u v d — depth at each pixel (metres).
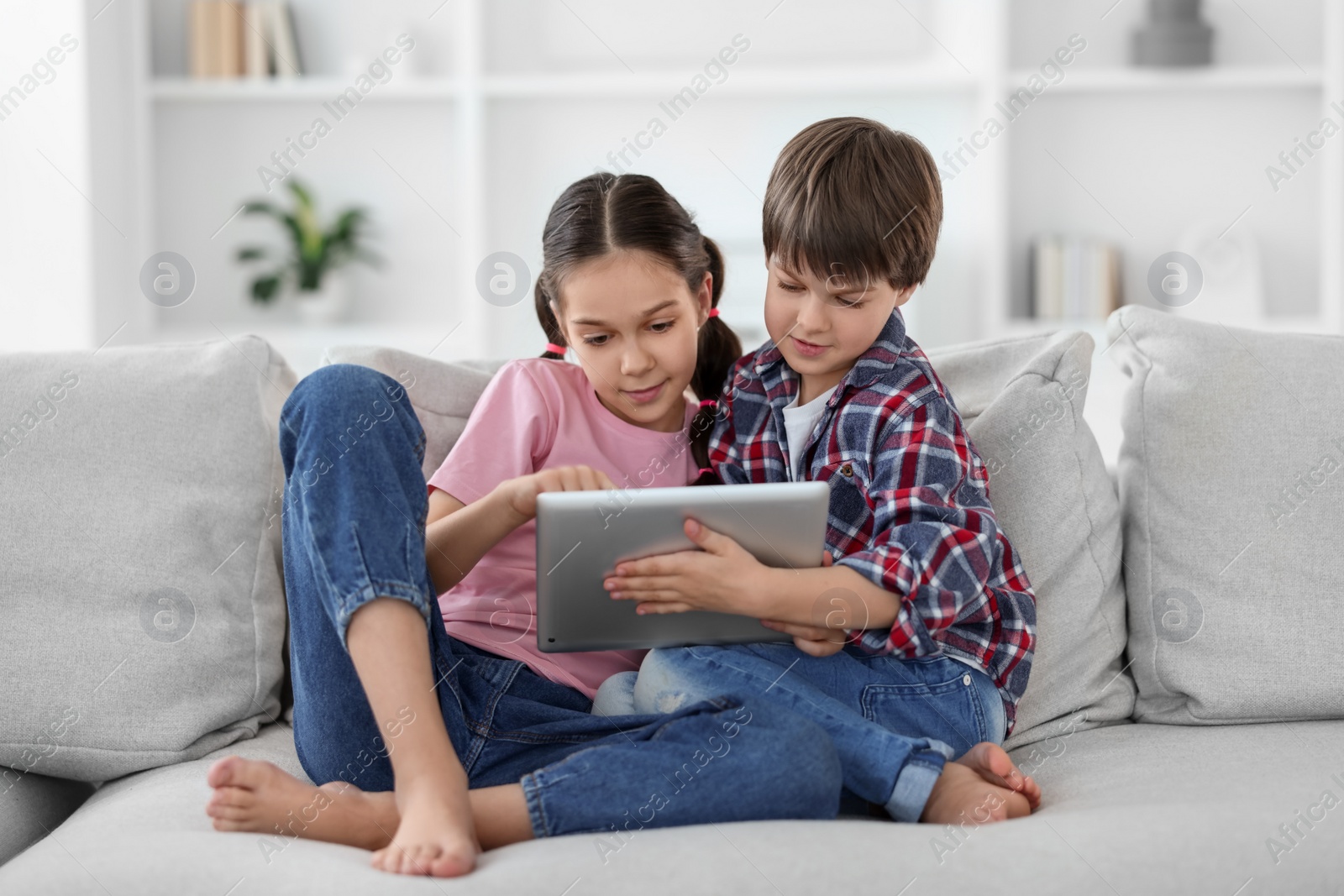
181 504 1.20
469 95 3.16
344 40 3.29
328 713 0.98
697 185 3.28
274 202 3.31
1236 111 3.20
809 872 0.81
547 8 3.29
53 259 2.88
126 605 1.15
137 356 1.29
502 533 1.09
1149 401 1.32
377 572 0.92
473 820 0.89
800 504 1.02
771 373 1.29
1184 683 1.22
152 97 3.21
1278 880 0.85
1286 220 3.21
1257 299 3.15
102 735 1.10
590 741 1.01
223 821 0.91
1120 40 3.20
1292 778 1.00
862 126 1.21
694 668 1.05
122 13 3.06
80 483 1.18
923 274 1.23
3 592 1.13
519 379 1.27
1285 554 1.23
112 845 0.88
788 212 1.16
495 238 3.33
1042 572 1.24
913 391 1.17
